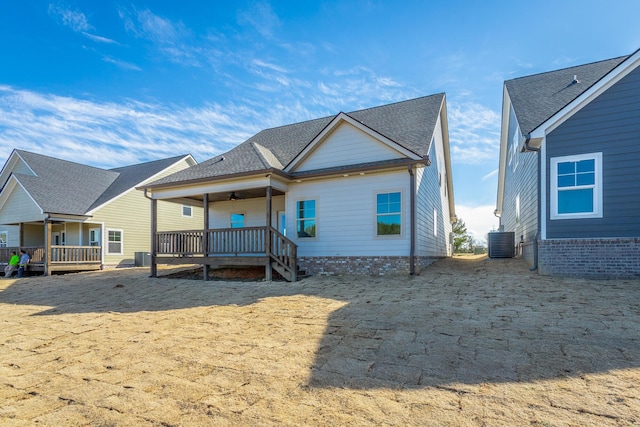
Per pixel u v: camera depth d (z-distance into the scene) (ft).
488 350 14.61
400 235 36.32
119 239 65.00
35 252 57.72
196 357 15.60
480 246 113.60
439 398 11.03
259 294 29.86
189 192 42.34
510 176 62.44
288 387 12.30
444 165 60.80
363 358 14.57
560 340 15.29
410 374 12.87
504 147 67.72
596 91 29.22
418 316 20.10
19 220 62.23
